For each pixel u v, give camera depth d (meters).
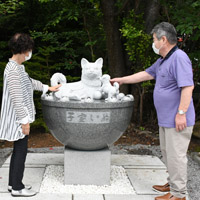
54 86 2.78
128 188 2.73
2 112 2.41
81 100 2.50
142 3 4.98
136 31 4.21
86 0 5.13
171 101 2.32
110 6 4.57
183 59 2.23
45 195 2.53
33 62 5.25
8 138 2.38
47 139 4.62
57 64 5.04
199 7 3.94
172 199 2.41
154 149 4.19
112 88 2.59
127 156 3.69
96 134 2.55
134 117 5.25
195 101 5.43
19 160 2.46
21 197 2.49
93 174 2.77
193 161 3.77
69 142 2.67
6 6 4.84
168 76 2.32
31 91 2.53
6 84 2.37
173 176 2.39
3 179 2.86
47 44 5.89
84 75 2.72
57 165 3.29
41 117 4.97
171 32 2.29
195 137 4.58
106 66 5.61
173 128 2.33
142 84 4.68
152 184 2.83
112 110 2.50
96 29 5.52
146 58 4.63
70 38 5.88
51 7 5.54
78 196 2.53
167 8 4.50
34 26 5.73
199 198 2.73
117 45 4.88
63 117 2.51
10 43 2.36
